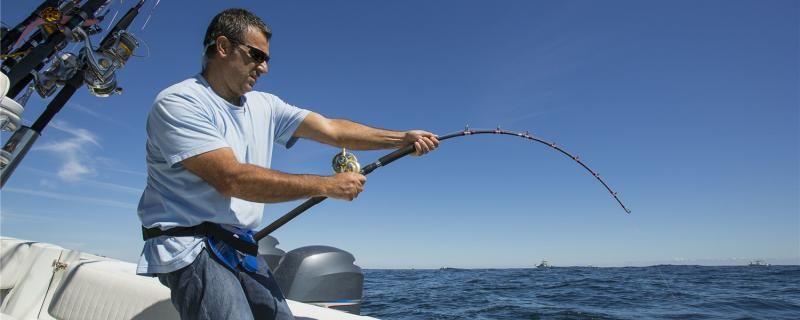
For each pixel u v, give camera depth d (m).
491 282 19.86
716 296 12.43
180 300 1.12
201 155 1.08
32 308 2.27
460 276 27.67
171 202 1.17
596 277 23.95
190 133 1.09
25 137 1.36
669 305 10.05
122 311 1.91
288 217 1.34
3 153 1.27
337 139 1.65
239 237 1.23
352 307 2.68
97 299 2.06
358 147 1.68
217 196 1.17
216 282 1.11
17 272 2.32
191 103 1.14
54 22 1.62
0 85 1.22
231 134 1.25
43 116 1.56
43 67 1.63
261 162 1.39
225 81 1.27
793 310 9.21
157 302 1.82
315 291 2.55
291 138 1.64
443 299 11.22
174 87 1.18
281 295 1.40
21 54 1.66
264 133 1.42
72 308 2.13
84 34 1.67
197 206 1.16
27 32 1.64
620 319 7.79
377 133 1.68
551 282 19.30
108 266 2.35
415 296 12.21
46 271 2.35
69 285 2.24
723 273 28.97
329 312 1.76
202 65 1.31
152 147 1.19
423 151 1.64
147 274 1.15
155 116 1.13
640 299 11.45
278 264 2.75
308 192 1.13
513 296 12.27
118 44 1.76
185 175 1.15
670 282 18.81
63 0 1.69
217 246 1.16
